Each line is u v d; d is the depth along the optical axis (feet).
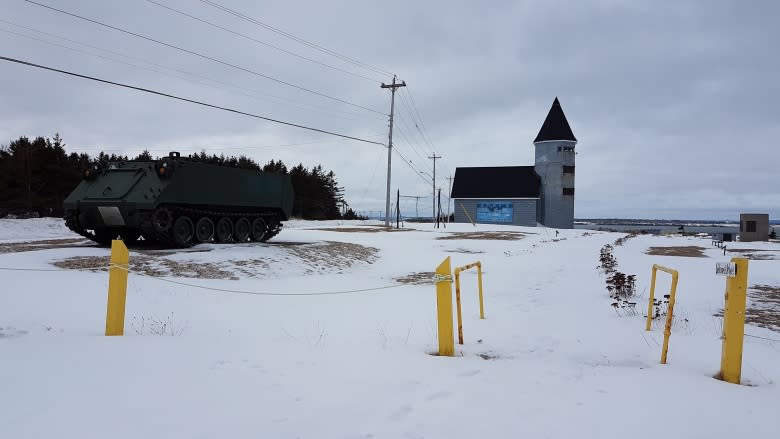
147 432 11.48
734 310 17.38
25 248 56.49
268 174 71.41
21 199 129.70
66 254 49.24
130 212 55.21
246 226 70.03
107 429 11.53
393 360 18.70
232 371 16.46
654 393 15.30
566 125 216.33
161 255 51.67
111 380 14.88
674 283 19.81
